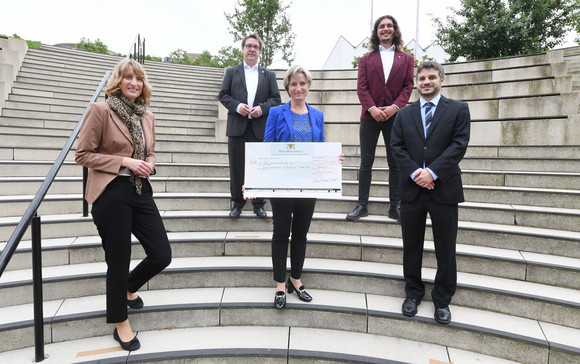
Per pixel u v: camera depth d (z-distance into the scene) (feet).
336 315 8.39
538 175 13.05
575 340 7.21
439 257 7.91
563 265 8.73
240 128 11.45
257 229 11.66
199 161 16.92
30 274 8.74
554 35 37.09
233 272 9.50
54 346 7.41
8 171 13.26
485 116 19.29
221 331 8.20
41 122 18.89
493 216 11.35
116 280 7.01
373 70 11.30
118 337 7.40
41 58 30.37
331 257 10.53
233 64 51.88
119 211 6.84
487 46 36.37
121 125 6.99
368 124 11.38
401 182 8.30
